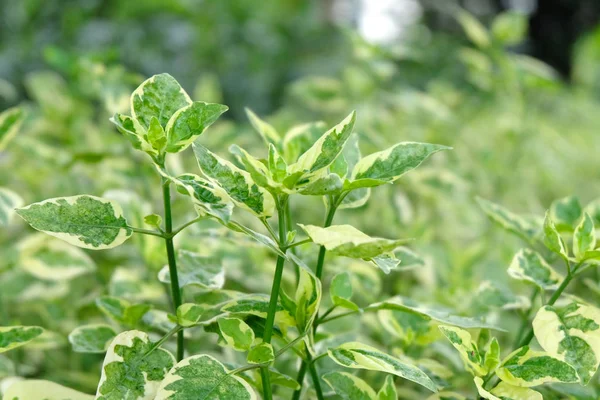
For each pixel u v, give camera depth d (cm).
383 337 102
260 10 378
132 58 316
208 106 83
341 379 88
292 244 83
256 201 83
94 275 117
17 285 110
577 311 86
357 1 484
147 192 123
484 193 170
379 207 141
